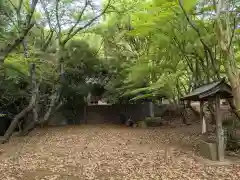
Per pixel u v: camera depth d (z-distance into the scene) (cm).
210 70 1152
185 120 1777
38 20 1284
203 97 815
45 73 1333
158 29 1043
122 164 805
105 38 1814
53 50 1425
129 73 1575
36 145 1160
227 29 798
